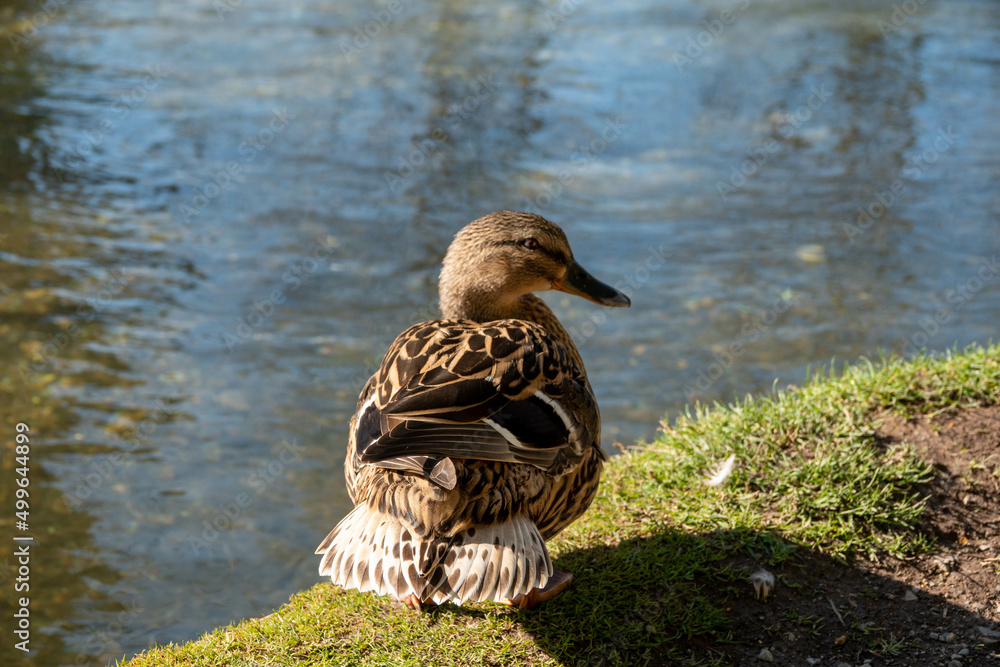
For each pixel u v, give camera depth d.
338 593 4.82
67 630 6.52
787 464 5.43
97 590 6.97
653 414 9.20
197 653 4.40
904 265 12.30
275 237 13.05
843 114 17.62
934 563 4.88
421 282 11.91
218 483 8.32
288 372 10.03
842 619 4.56
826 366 9.98
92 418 9.14
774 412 5.84
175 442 8.87
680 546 4.95
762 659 4.33
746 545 4.92
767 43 21.80
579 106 17.89
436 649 4.31
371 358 10.32
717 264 12.42
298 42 21.45
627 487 5.56
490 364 4.03
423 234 13.11
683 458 5.66
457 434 3.74
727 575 4.75
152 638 6.49
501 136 16.47
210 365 10.16
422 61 20.27
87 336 10.57
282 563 7.35
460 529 3.70
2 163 14.92
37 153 15.40
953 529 5.09
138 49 20.52
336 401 9.58
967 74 19.81
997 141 16.38
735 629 4.50
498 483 3.84
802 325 10.89
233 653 4.38
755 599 4.65
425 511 3.69
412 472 3.66
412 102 17.95
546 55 20.80
